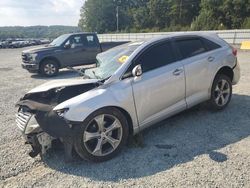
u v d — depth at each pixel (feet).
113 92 14.28
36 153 13.98
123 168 13.30
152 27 253.44
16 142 17.08
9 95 30.48
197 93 18.13
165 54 16.83
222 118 18.88
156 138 16.40
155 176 12.43
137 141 15.53
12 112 23.65
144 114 15.43
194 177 12.09
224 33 85.20
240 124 17.71
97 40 47.60
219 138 15.85
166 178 12.20
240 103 21.84
